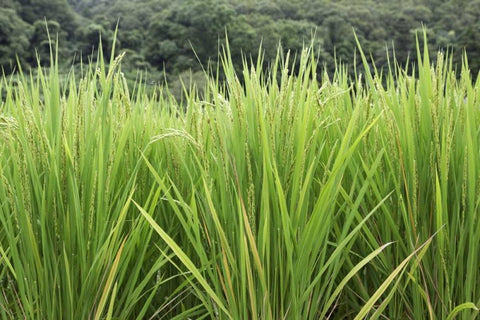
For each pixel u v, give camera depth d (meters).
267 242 1.24
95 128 1.48
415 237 1.42
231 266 1.29
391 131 1.48
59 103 1.59
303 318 1.32
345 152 1.28
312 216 1.24
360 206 1.63
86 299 1.36
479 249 1.41
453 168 1.42
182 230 1.67
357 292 1.69
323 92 1.88
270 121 1.39
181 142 1.82
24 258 1.35
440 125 1.49
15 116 1.70
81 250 1.34
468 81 1.48
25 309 1.35
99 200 1.37
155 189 1.72
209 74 1.83
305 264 1.28
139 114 1.98
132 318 1.68
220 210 1.39
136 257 1.58
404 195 1.53
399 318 1.51
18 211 1.37
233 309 1.26
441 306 1.43
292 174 1.33
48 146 1.41
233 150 1.38
